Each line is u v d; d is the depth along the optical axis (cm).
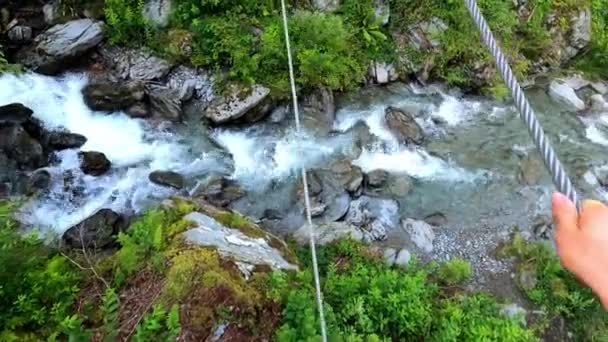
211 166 1003
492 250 904
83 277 637
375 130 1102
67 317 527
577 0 1363
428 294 754
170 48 1082
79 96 1055
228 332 558
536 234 934
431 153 1082
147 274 615
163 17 1093
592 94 1287
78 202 905
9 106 956
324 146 1059
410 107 1165
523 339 693
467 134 1132
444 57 1217
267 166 1012
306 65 1071
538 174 1047
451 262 842
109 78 1077
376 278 717
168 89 1074
